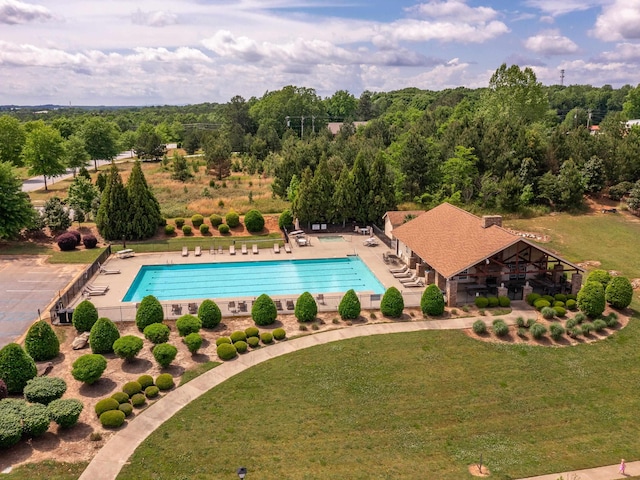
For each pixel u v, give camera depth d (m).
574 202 63.16
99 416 22.11
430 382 25.77
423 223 43.97
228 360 27.55
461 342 29.83
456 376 26.36
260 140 98.25
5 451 19.98
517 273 35.59
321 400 24.09
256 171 85.25
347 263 46.34
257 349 28.86
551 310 32.47
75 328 30.78
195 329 29.05
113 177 49.59
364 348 29.00
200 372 26.30
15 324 31.73
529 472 19.81
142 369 26.42
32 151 74.25
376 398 24.36
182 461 19.88
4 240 48.69
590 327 30.98
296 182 59.81
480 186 64.88
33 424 20.17
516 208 63.06
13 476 18.64
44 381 22.72
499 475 19.55
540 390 25.41
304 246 50.38
